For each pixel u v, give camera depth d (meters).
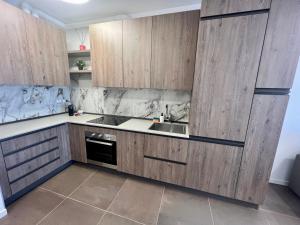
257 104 1.50
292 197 1.95
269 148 1.55
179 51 1.88
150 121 2.47
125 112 2.74
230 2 1.38
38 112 2.54
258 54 1.41
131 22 2.01
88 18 2.59
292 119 1.98
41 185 2.07
